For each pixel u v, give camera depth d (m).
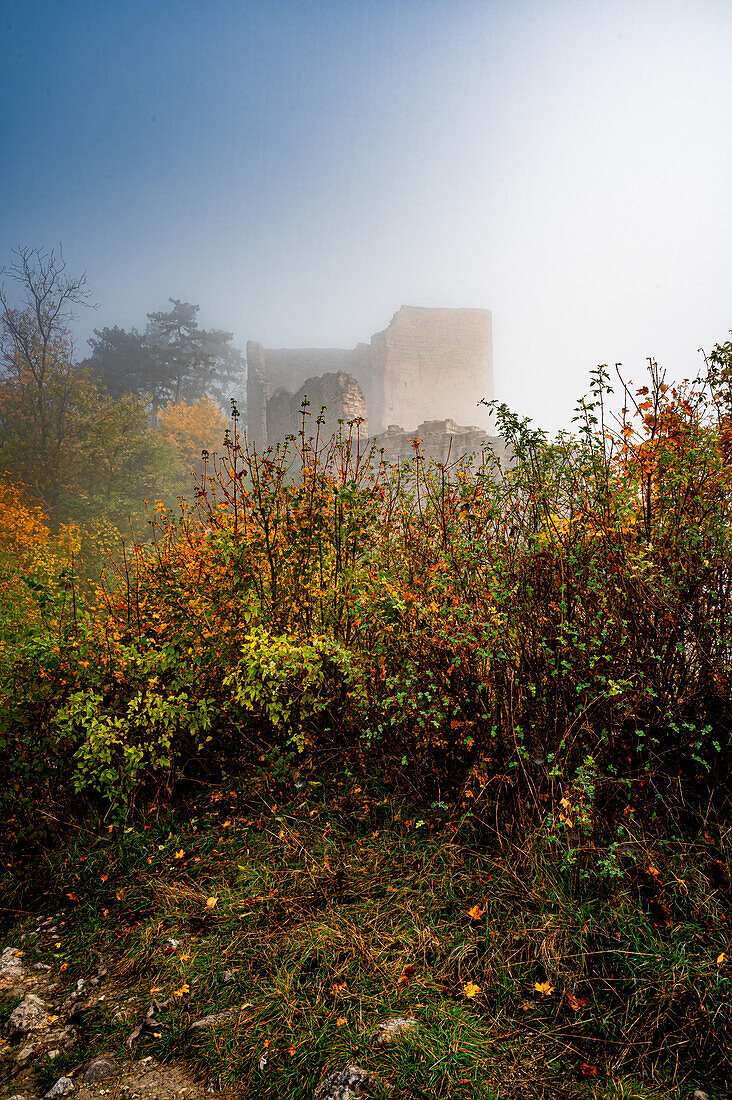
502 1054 2.00
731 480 3.01
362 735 3.33
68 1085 2.11
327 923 2.69
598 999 2.15
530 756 2.94
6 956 2.88
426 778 3.42
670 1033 1.97
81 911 3.13
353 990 2.32
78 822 3.73
